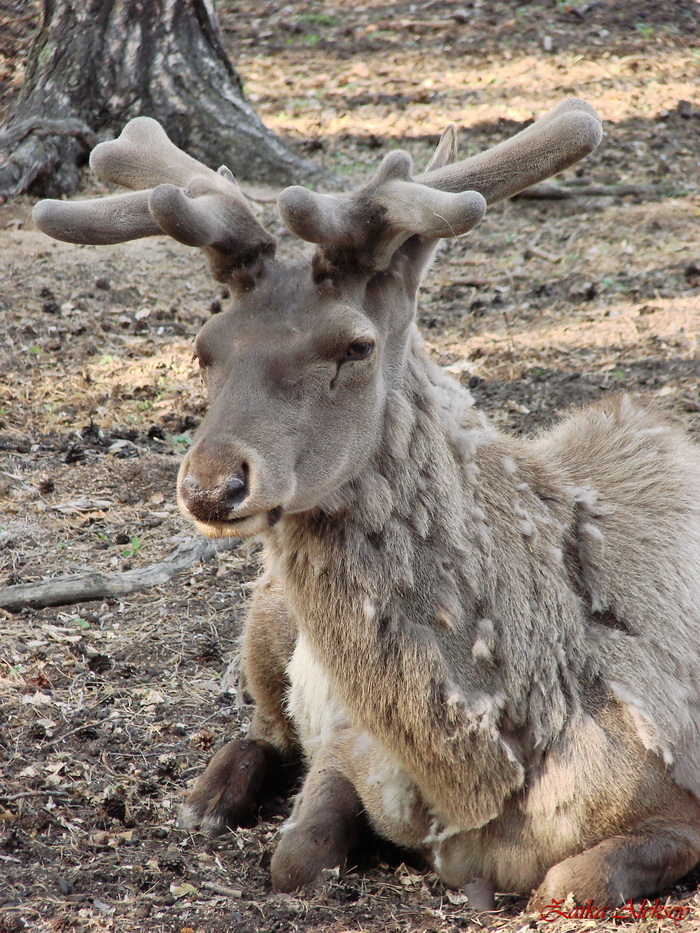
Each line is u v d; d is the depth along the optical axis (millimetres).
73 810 7699
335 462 6086
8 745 8297
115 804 7738
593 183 22766
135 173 7180
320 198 5980
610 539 7137
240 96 22953
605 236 19984
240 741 8352
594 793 6449
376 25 32188
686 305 16703
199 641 9953
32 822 7465
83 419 14133
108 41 22656
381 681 6352
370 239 6125
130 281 18641
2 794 7758
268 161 21891
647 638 6879
